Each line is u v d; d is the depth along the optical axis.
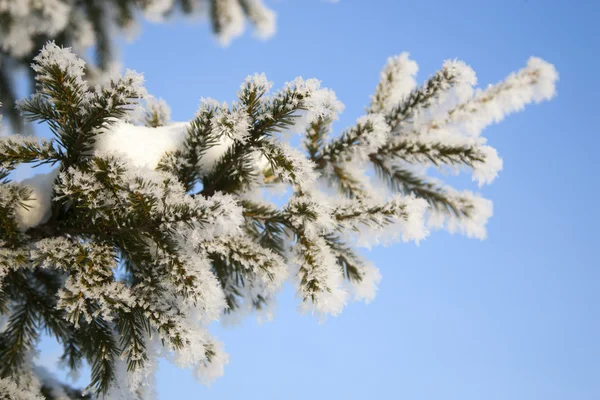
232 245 1.05
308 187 1.11
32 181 1.03
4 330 1.06
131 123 1.08
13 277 1.06
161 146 1.06
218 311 1.00
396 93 1.18
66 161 1.02
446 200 1.15
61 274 1.07
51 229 1.03
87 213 1.00
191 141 1.06
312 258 1.05
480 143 1.13
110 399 1.03
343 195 1.14
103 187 1.00
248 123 1.01
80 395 1.12
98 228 1.01
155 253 1.02
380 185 1.16
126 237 1.01
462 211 1.15
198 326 1.01
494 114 1.16
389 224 1.08
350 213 1.08
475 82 1.13
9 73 1.33
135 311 1.00
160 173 1.04
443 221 1.15
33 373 1.09
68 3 1.39
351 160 1.14
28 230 1.03
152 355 1.01
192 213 1.00
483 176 1.13
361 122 1.12
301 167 1.01
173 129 1.08
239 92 1.01
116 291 0.99
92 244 1.00
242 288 1.13
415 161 1.14
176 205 1.00
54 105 1.00
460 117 1.16
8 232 1.00
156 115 1.19
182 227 1.00
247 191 1.09
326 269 1.04
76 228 1.03
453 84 1.13
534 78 1.16
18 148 1.00
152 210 1.00
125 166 1.01
